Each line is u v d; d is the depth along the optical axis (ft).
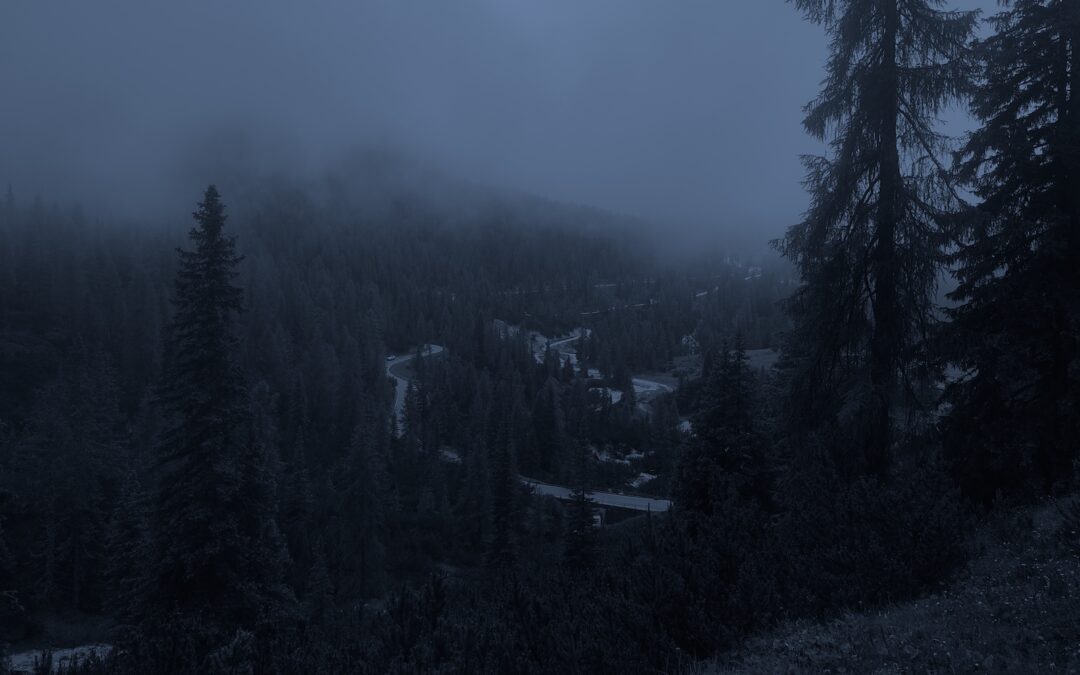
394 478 276.21
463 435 337.11
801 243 49.11
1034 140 54.39
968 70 44.34
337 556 179.73
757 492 73.82
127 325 337.93
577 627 24.90
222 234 74.43
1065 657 17.78
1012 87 54.95
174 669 26.37
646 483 288.30
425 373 456.45
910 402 47.85
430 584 30.30
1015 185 54.85
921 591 26.61
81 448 157.38
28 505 156.46
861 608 26.35
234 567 68.95
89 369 254.88
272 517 76.64
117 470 176.86
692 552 29.19
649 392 519.60
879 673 18.85
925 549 27.58
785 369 61.41
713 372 80.18
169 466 71.61
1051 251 50.42
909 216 45.44
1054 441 52.06
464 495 227.40
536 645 25.00
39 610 135.54
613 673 22.00
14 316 347.77
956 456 56.85
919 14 45.11
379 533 203.00
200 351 70.54
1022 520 34.27
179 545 66.90
